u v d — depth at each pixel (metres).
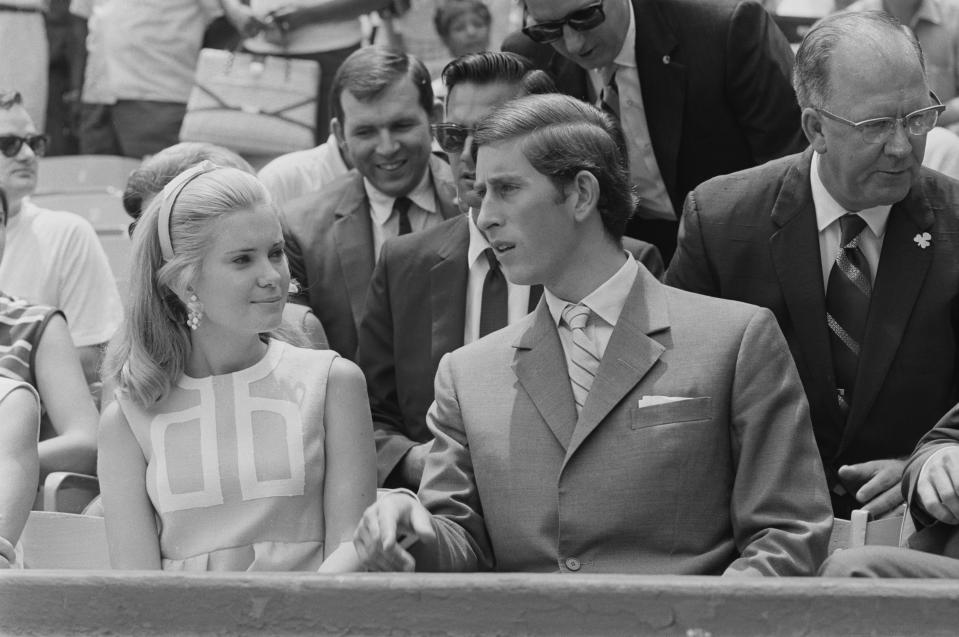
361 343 7.20
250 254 5.50
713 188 6.55
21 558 6.10
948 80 10.13
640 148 7.63
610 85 7.58
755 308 5.30
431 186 8.05
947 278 6.16
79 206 11.38
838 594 4.15
